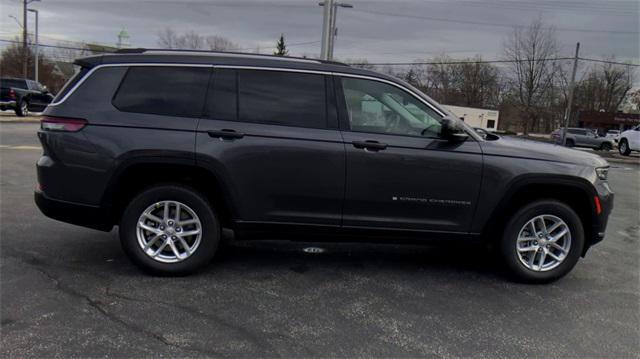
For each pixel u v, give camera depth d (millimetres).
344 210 4305
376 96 4324
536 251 4520
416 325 3586
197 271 4461
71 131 4109
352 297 4055
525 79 58906
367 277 4555
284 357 3068
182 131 4129
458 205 4340
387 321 3629
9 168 9812
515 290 4387
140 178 4336
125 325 3393
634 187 12852
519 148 4414
